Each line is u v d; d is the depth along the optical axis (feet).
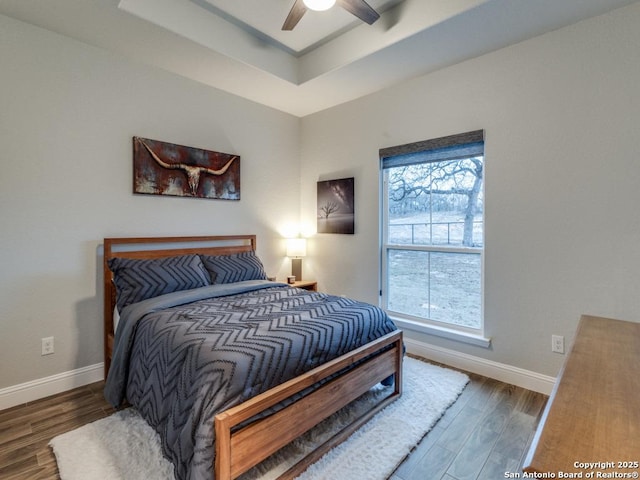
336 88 10.69
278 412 4.99
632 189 6.70
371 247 11.34
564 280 7.55
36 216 7.57
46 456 5.65
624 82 6.73
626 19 6.67
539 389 7.91
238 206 11.62
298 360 5.42
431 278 10.10
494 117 8.43
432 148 9.56
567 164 7.42
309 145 13.30
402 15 7.80
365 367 6.65
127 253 8.89
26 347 7.49
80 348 8.26
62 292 7.97
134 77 9.02
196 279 8.84
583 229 7.27
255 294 8.80
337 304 7.66
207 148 10.66
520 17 7.00
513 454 5.79
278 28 8.86
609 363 3.62
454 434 6.33
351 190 11.76
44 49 7.59
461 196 9.43
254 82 10.30
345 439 6.02
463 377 8.60
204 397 4.52
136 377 6.28
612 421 2.52
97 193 8.45
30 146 7.45
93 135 8.36
